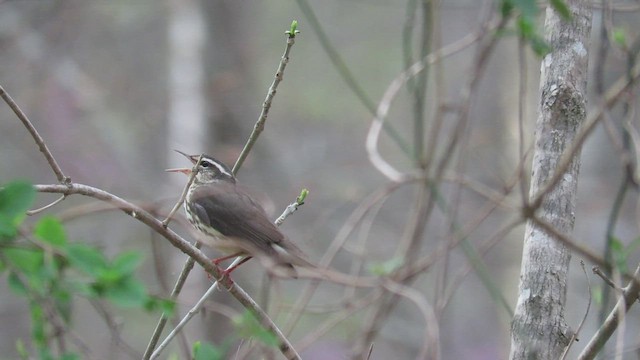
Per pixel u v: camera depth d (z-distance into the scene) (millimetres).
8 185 5570
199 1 19688
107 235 19281
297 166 20859
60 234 5590
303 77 22094
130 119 20875
